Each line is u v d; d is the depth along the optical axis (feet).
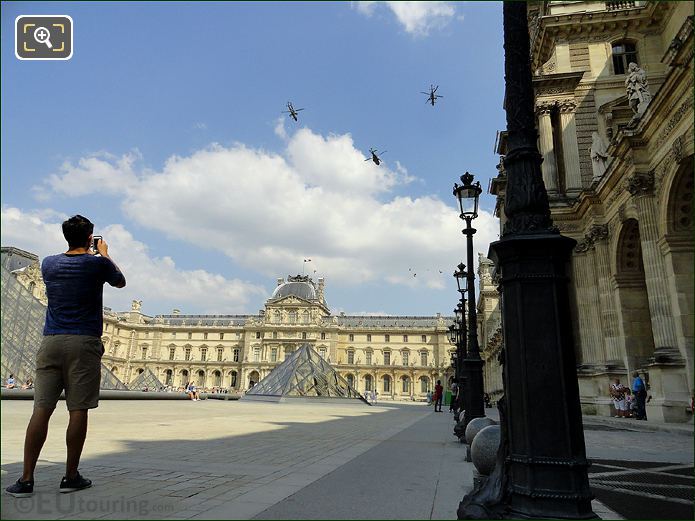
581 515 13.01
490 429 21.30
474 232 41.45
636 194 74.54
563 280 14.44
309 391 179.93
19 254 254.68
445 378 471.21
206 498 17.31
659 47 113.80
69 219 19.90
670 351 67.51
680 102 63.16
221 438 37.86
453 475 23.76
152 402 123.13
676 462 31.48
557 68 117.80
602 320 94.22
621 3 116.67
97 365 19.02
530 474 13.56
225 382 495.41
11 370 121.19
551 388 13.74
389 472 24.07
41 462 23.49
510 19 17.06
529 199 15.16
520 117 16.06
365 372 480.23
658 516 17.37
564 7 121.29
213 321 547.49
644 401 72.18
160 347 520.83
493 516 13.89
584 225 103.30
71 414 18.19
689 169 64.39
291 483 20.49
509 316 14.69
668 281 69.77
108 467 22.97
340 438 41.50
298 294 522.88
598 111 113.09
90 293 19.03
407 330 491.72
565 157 112.06
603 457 33.94
